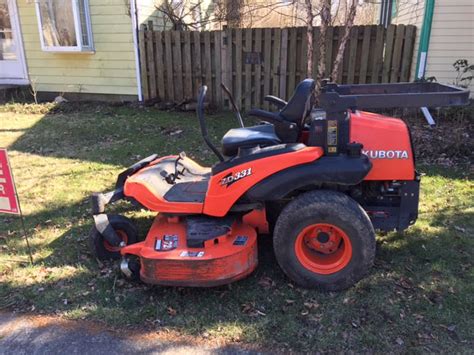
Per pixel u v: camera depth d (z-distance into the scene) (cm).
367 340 272
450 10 848
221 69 908
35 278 347
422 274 339
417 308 300
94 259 374
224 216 336
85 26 984
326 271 316
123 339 279
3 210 360
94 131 773
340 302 308
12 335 285
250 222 343
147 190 346
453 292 317
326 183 306
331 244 318
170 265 302
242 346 271
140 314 302
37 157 645
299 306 306
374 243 305
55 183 545
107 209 471
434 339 272
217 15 1216
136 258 340
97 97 1045
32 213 466
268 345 271
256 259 326
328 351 265
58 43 1009
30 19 1033
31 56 1064
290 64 863
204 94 319
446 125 729
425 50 813
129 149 671
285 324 288
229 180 322
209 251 307
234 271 306
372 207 341
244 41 878
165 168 395
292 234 310
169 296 321
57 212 467
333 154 309
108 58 1004
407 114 786
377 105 301
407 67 820
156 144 691
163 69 959
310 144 315
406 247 379
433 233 401
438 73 895
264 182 311
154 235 333
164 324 292
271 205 355
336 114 302
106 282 340
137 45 967
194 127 778
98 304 314
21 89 1080
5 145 704
